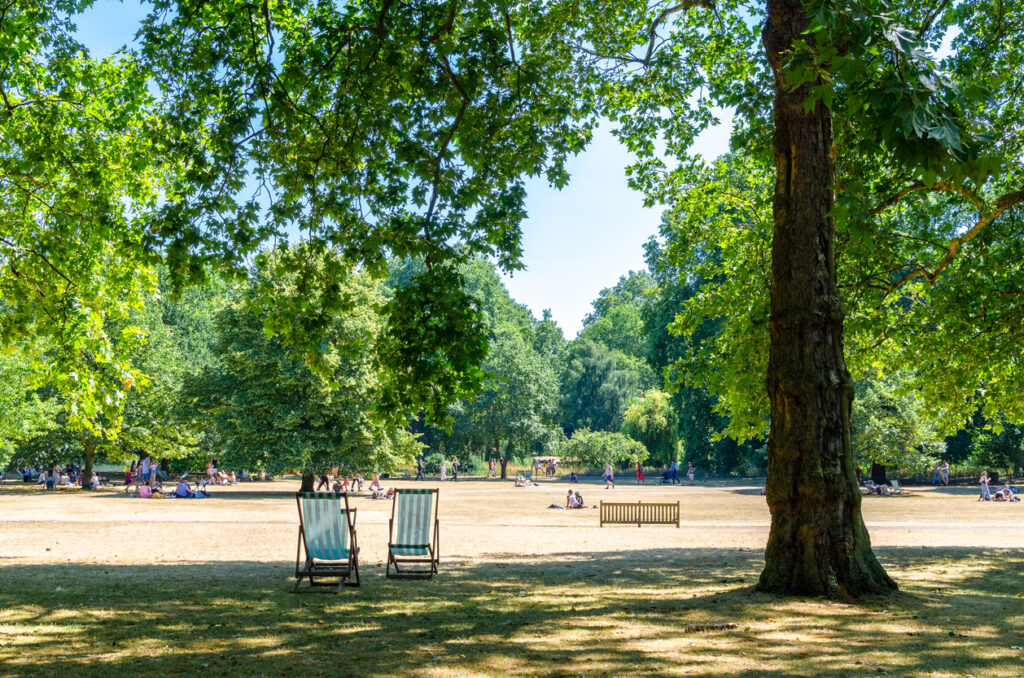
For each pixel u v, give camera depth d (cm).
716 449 6256
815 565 954
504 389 6669
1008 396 1716
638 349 11550
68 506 3033
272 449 3897
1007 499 3575
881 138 491
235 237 1090
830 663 645
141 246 1058
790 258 1002
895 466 4053
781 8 1026
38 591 1033
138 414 4291
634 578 1213
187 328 6462
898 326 1719
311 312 1136
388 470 4094
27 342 1389
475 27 1071
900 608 890
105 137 1260
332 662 655
